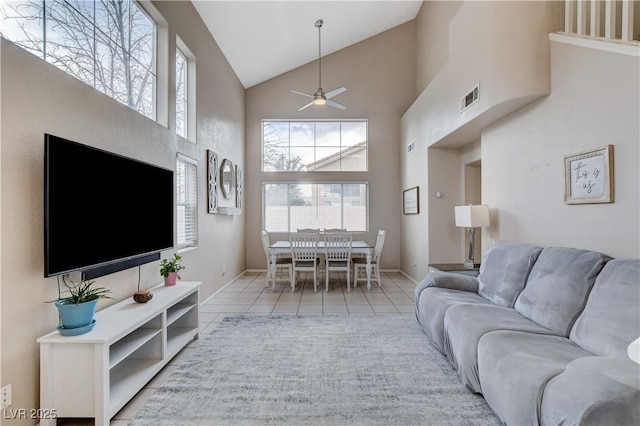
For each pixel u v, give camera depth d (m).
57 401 1.69
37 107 1.72
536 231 2.87
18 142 1.61
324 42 5.91
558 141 2.59
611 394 1.19
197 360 2.50
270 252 5.20
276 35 5.09
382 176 6.45
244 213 6.33
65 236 1.78
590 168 2.27
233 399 1.98
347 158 6.58
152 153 2.89
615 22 2.39
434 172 4.91
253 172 6.46
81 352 1.69
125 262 2.34
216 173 4.57
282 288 4.96
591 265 1.96
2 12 1.67
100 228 2.07
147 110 3.06
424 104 5.04
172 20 3.33
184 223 3.67
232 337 2.96
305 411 1.87
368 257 4.85
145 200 2.60
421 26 5.99
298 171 6.49
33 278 1.69
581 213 2.38
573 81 2.43
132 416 1.83
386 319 3.47
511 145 3.21
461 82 3.65
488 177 3.65
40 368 1.69
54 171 1.71
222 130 4.93
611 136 2.12
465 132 3.97
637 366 1.30
